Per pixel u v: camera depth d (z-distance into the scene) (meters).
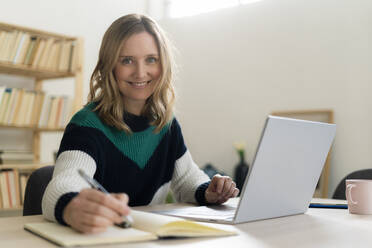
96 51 4.12
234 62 3.98
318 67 3.41
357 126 3.17
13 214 3.39
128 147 1.36
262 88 3.76
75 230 0.79
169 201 3.51
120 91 1.37
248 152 3.82
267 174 0.97
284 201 1.07
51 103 3.29
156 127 1.42
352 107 3.20
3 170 3.10
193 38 4.34
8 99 3.07
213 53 4.16
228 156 3.97
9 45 3.03
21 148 3.55
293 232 0.87
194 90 4.29
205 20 4.26
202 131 4.20
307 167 1.10
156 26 1.35
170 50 1.40
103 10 4.20
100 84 1.34
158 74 1.35
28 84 3.56
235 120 3.94
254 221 1.01
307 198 1.16
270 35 3.73
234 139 3.94
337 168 3.26
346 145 3.22
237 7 4.00
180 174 1.54
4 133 3.44
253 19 3.86
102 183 1.30
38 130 3.49
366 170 1.84
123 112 1.36
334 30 3.33
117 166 1.33
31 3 3.62
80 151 1.13
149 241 0.74
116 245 0.70
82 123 1.23
